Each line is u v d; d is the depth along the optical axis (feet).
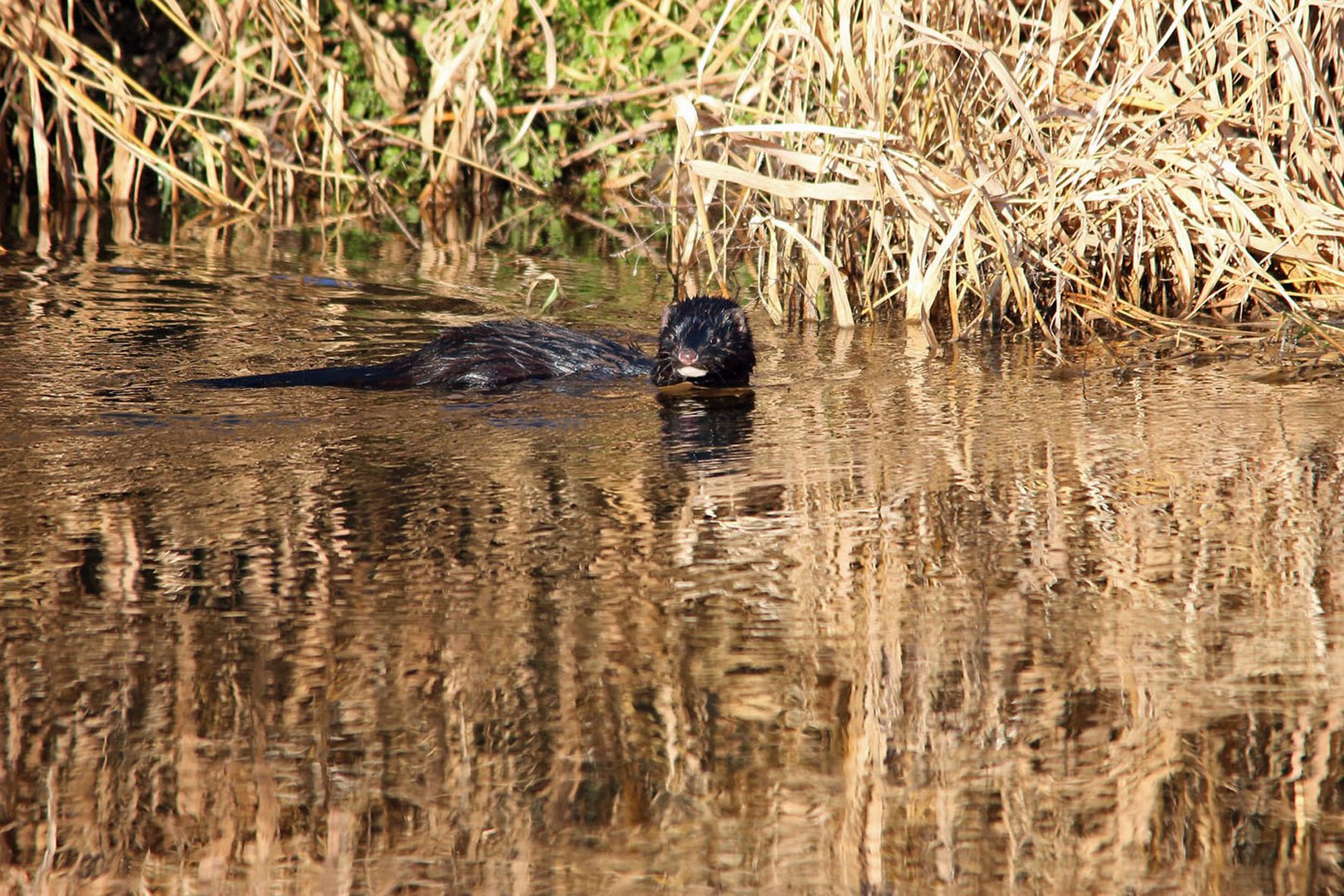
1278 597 28.17
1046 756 22.84
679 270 60.44
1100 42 56.70
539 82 103.04
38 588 28.37
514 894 19.75
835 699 24.32
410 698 24.44
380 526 32.32
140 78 99.30
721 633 26.81
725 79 88.33
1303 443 38.73
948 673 25.30
